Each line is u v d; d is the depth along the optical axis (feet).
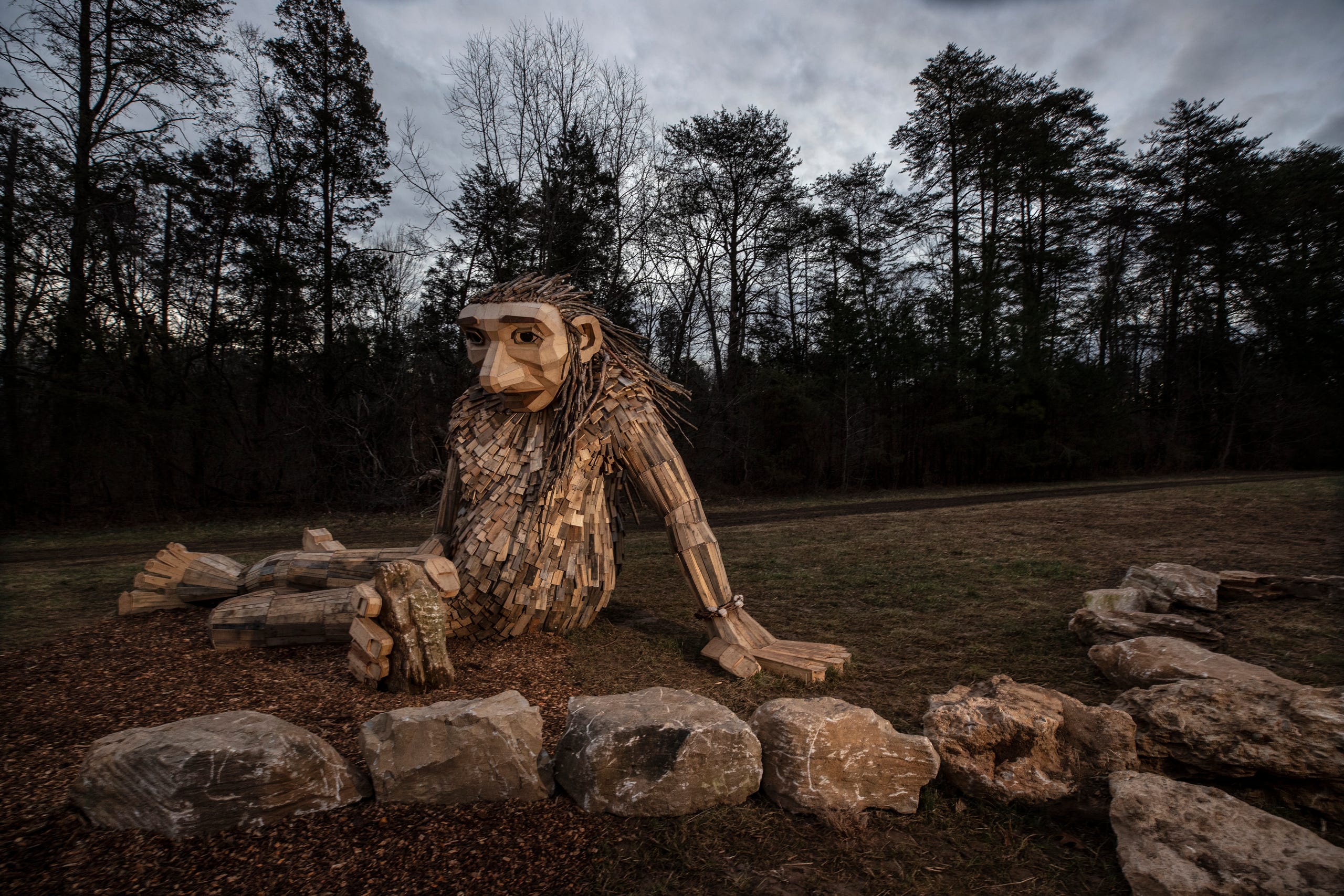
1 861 6.98
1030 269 95.96
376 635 11.78
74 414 49.75
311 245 62.90
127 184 51.44
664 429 15.23
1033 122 90.43
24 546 37.58
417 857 7.32
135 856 7.13
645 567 26.43
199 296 60.34
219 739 7.84
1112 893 7.03
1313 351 101.81
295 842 7.45
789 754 8.47
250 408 63.52
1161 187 107.24
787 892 6.97
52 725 10.49
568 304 15.12
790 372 79.05
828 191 92.63
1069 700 9.45
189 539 40.57
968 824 8.34
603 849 7.59
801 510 52.49
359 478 59.21
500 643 14.85
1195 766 8.93
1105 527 33.04
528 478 14.78
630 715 8.73
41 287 49.93
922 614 18.40
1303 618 16.29
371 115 63.41
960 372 81.41
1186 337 110.11
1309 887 6.29
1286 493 45.60
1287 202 97.76
